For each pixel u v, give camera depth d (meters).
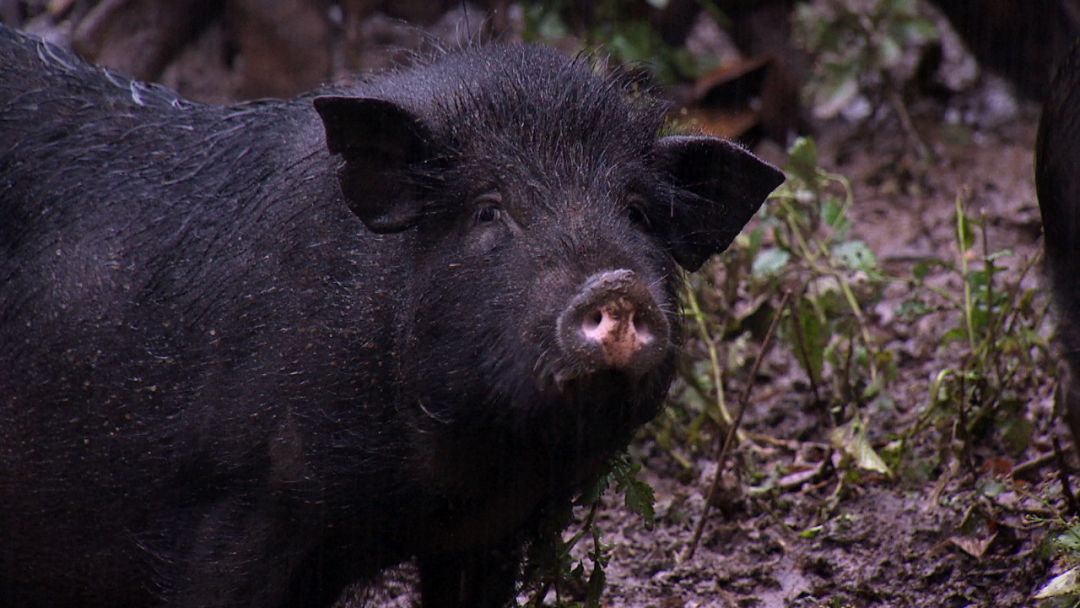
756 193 8.46
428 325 7.85
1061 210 9.30
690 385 12.17
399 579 9.66
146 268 8.62
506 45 8.62
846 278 13.48
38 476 8.78
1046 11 16.48
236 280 8.32
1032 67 16.89
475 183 7.84
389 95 8.34
